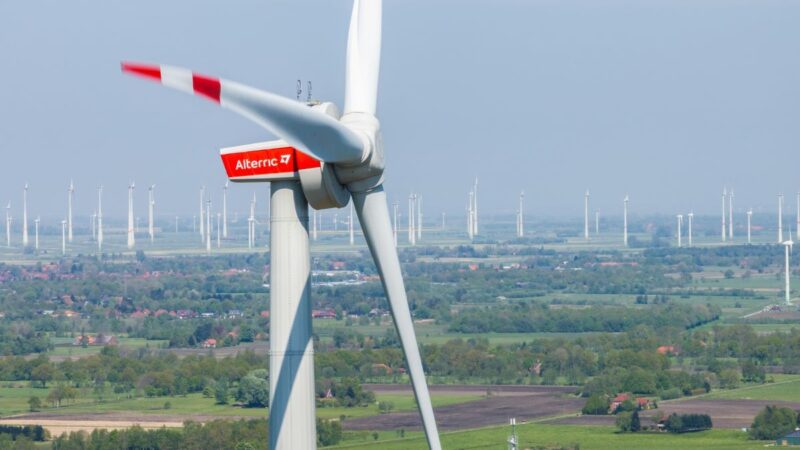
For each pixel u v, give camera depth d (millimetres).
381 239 107562
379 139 104750
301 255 102688
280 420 102938
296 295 102562
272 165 101688
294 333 102625
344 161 101500
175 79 88938
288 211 102500
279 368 102750
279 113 94250
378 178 105438
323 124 96750
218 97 91625
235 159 102188
